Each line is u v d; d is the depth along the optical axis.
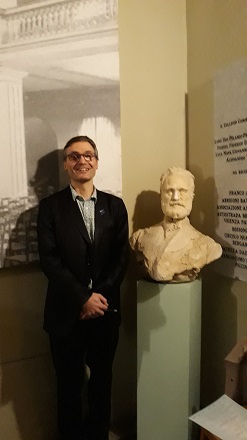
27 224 2.06
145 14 2.32
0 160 1.98
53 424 2.24
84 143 1.86
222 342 2.28
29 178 2.05
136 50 2.31
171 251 1.94
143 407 2.10
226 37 2.14
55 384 2.23
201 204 2.39
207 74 2.29
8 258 2.02
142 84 2.34
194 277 2.02
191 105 2.43
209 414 1.85
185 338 1.98
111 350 2.02
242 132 2.04
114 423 2.40
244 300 2.11
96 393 2.05
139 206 2.38
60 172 2.12
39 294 2.16
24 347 2.13
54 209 1.86
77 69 2.13
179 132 2.46
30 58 2.02
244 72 2.02
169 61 2.42
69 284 1.79
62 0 2.07
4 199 2.00
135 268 2.41
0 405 2.09
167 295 1.99
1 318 2.07
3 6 1.95
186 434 2.02
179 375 2.01
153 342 2.04
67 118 2.12
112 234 1.93
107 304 1.85
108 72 2.20
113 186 2.24
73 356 1.96
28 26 2.01
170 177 2.01
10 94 1.99
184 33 2.45
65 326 1.85
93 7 2.14
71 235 1.84
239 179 2.08
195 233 2.03
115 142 2.24
